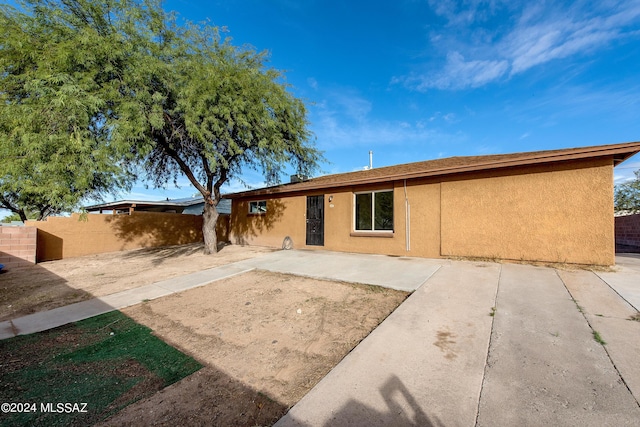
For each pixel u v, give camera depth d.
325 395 2.19
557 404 1.95
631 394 2.02
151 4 7.72
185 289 5.72
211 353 3.15
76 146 6.05
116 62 7.22
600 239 5.99
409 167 10.91
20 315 4.59
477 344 2.88
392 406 2.02
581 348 2.70
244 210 13.95
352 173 13.17
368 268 6.79
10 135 6.35
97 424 2.07
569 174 6.31
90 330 3.93
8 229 8.97
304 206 11.32
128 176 8.74
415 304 4.15
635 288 4.44
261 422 2.01
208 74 7.82
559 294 4.30
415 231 8.44
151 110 7.39
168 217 14.64
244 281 6.19
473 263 6.92
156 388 2.52
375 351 2.84
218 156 8.71
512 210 6.94
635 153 5.75
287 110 9.84
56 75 6.14
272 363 2.87
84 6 7.00
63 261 10.13
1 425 2.09
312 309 4.33
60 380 2.71
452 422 1.83
